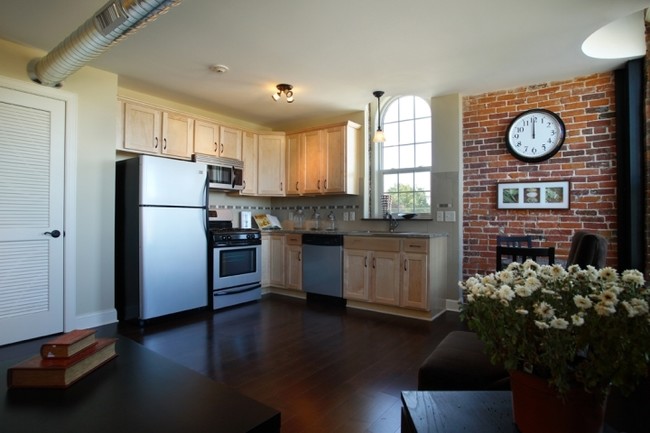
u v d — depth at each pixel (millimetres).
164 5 1920
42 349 1145
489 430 843
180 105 4496
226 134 4656
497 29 2654
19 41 2871
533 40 2816
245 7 2383
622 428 1119
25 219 2951
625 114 3273
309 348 2834
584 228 3449
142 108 3820
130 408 995
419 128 4484
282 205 5602
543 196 3633
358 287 4051
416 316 3725
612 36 3107
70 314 3178
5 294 2852
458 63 3258
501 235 3844
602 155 3387
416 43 2879
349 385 2223
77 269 3254
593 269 833
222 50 3020
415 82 3723
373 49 2986
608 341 693
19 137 2922
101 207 3420
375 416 1886
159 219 3523
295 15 2477
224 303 4074
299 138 5055
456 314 3857
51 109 3094
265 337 3086
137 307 3410
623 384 698
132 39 2832
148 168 3459
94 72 3375
